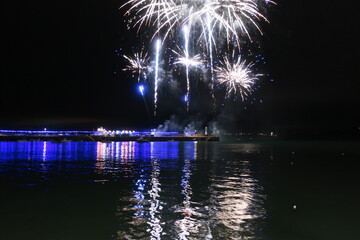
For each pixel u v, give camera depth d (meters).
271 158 50.47
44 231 14.74
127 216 16.75
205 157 51.91
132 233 14.34
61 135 114.31
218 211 17.66
